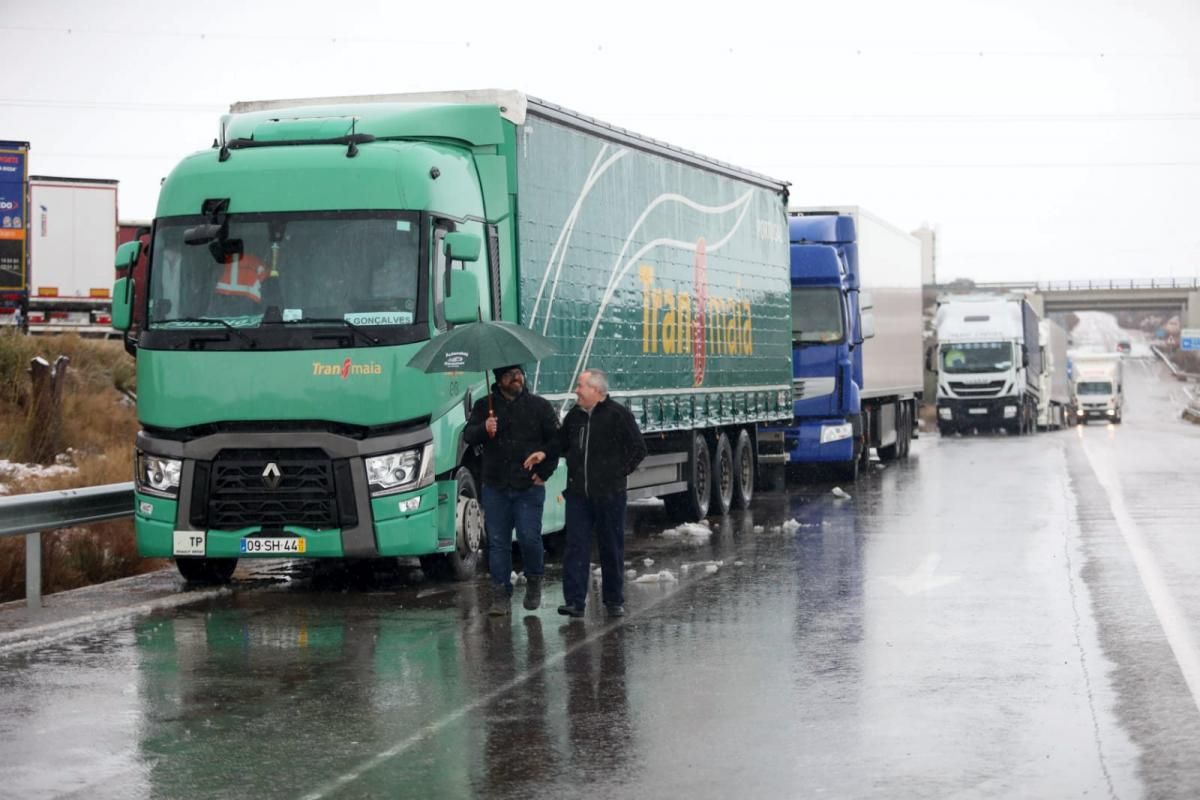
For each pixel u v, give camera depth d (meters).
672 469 19.98
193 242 13.78
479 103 15.27
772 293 24.47
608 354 17.59
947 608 12.95
